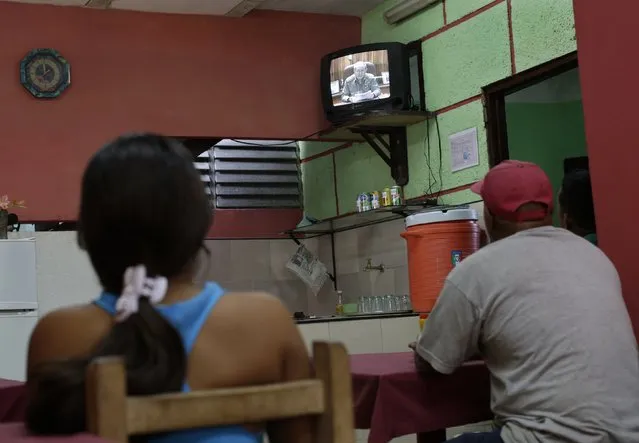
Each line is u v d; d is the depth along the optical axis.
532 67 4.54
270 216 6.38
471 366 2.21
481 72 4.88
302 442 1.02
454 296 2.06
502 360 2.05
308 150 6.49
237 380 1.03
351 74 5.30
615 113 2.65
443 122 5.17
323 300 6.21
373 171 5.78
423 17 5.36
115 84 5.36
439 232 4.29
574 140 5.99
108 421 0.86
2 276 4.33
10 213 4.88
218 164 6.31
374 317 4.74
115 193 1.03
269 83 5.74
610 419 1.91
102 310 1.05
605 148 2.68
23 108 5.13
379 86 5.22
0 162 5.04
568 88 6.02
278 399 0.96
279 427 1.06
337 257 6.12
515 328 2.00
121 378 0.87
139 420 0.88
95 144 5.26
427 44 5.32
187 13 5.57
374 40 5.88
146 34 5.47
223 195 6.26
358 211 5.57
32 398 0.94
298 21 5.87
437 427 2.15
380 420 2.07
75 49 5.29
